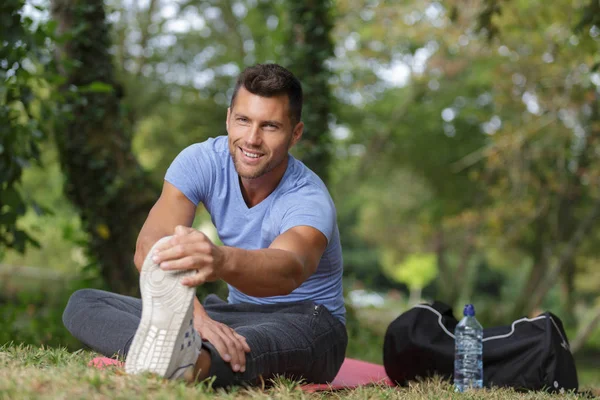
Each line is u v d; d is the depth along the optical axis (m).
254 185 3.12
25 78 5.62
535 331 3.87
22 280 12.12
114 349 2.91
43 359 2.92
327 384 3.18
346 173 19.05
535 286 16.55
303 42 8.41
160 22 15.33
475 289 33.69
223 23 16.33
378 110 17.88
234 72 15.46
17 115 5.72
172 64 15.42
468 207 18.61
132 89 12.91
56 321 6.70
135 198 7.18
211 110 14.86
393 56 15.95
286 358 2.96
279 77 2.94
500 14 7.67
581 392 3.85
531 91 12.41
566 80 11.73
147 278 2.38
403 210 21.69
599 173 12.62
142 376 2.41
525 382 3.77
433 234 20.45
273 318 3.15
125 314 2.99
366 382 3.80
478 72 16.19
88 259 7.57
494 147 12.93
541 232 15.47
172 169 3.20
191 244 2.35
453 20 9.38
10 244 6.00
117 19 13.93
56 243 12.68
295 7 8.40
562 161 12.98
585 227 13.91
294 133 3.11
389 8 13.98
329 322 3.24
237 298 3.48
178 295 2.37
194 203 3.19
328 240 2.96
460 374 3.78
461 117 18.11
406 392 3.24
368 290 10.09
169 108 14.61
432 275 31.44
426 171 19.00
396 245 21.56
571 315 20.89
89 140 7.08
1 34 5.39
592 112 12.27
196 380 2.55
